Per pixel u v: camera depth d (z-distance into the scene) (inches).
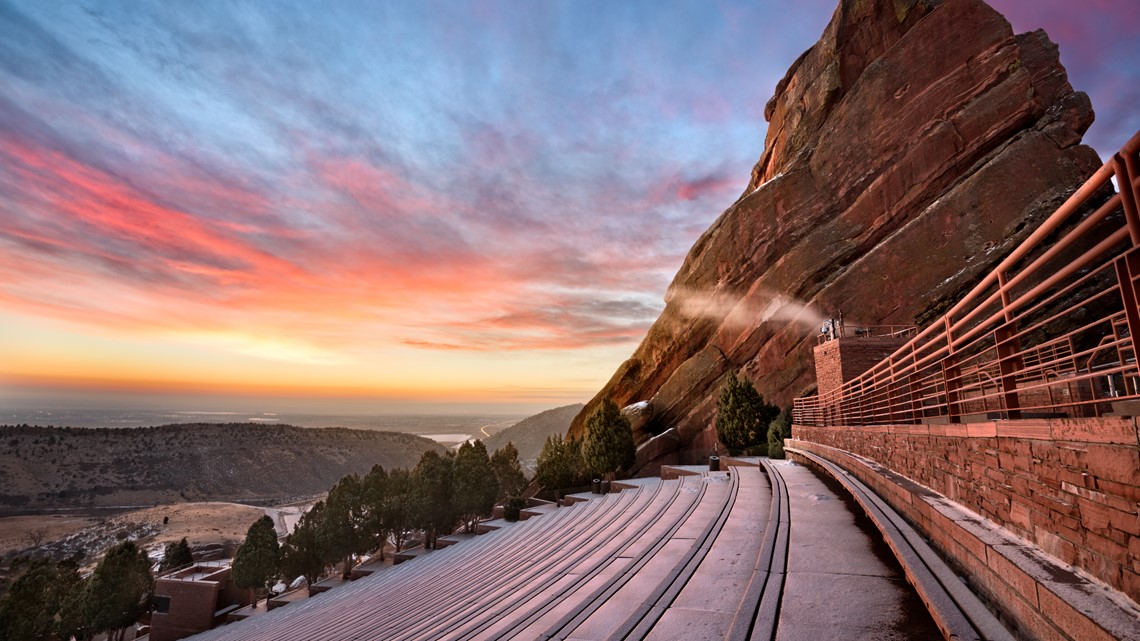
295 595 1861.5
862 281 1556.3
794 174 1867.6
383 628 610.9
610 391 2329.0
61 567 1847.9
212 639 1293.1
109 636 1745.8
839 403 877.8
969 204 1411.2
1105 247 156.4
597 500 1264.8
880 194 1624.0
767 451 1491.1
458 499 1875.0
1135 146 130.2
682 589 341.1
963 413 326.6
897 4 1749.5
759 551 407.2
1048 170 1330.0
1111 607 138.2
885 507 398.6
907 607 271.6
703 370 1927.9
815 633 246.4
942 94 1550.2
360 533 1956.2
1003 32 1482.5
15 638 1625.2
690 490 930.1
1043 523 192.7
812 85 1943.9
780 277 1779.0
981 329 273.9
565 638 295.3
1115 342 168.7
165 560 2372.0
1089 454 159.9
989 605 207.0
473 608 512.1
